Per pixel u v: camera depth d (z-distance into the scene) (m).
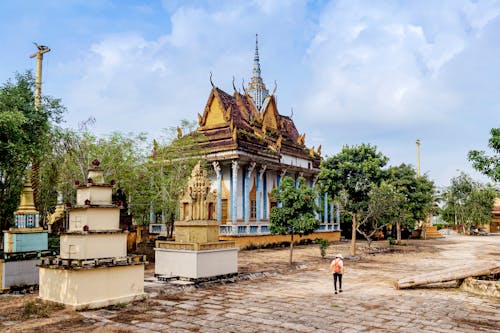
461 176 65.44
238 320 11.08
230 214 34.56
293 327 10.42
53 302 12.27
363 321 11.06
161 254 17.69
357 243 42.53
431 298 14.17
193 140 27.41
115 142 22.88
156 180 25.30
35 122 15.30
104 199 13.27
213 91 37.56
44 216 21.83
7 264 14.25
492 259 27.94
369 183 31.28
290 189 22.86
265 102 42.72
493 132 16.72
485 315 11.78
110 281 12.61
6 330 9.90
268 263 23.73
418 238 55.72
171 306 12.66
